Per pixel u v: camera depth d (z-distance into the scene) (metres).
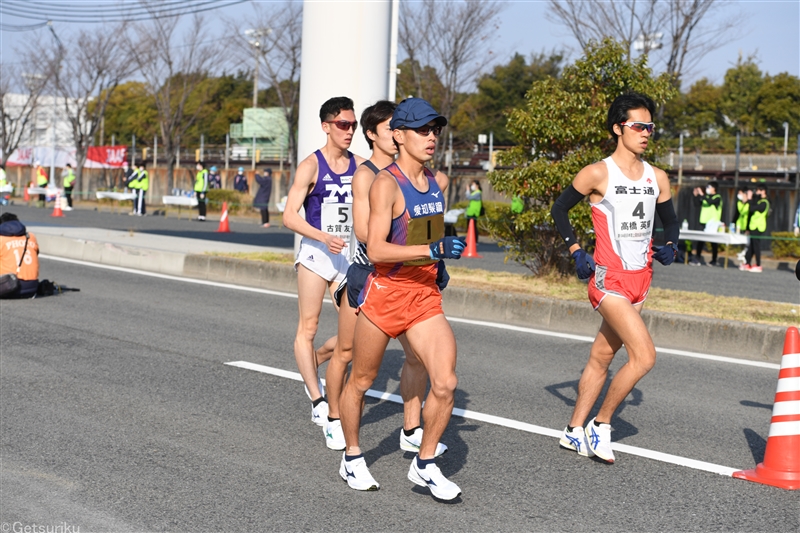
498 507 4.38
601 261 5.05
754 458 5.28
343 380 5.16
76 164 43.66
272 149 52.12
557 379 7.36
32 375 7.06
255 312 10.53
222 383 6.94
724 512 4.36
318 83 12.20
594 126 11.52
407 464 5.04
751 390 7.12
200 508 4.30
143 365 7.52
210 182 38.66
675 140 38.75
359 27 12.09
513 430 5.80
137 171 31.73
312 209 5.82
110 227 24.14
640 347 4.88
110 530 4.04
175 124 40.91
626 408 6.48
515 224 11.96
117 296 11.55
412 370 5.11
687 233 19.14
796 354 4.82
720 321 8.77
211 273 13.80
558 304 9.92
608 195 4.99
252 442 5.40
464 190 32.12
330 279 5.80
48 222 25.42
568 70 12.03
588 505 4.43
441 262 4.42
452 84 29.14
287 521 4.14
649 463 5.15
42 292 11.39
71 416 5.91
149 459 5.04
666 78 11.91
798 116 48.06
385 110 4.77
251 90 60.03
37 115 47.53
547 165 11.42
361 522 4.14
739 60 53.38
